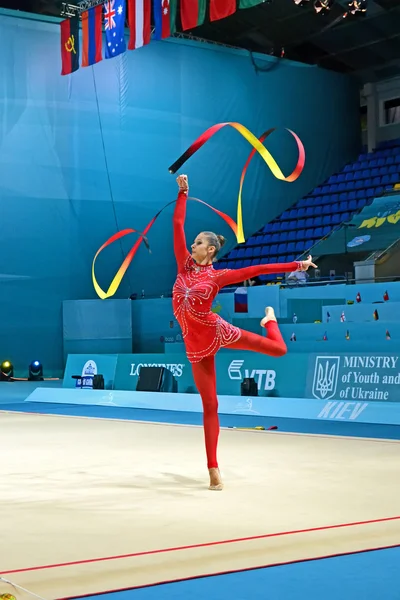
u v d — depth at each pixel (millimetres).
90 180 18297
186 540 3469
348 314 12844
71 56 15250
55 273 17922
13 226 17406
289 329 12672
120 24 13617
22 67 17469
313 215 20094
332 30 20406
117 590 2752
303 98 21469
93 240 18391
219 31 20859
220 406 10320
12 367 17266
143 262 18969
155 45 19047
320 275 17797
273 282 17844
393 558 3148
